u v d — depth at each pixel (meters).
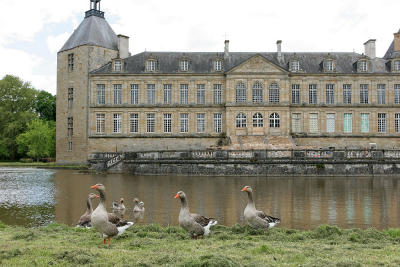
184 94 64.50
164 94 64.56
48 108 92.69
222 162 43.91
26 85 86.25
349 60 66.44
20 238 13.05
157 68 64.75
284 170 43.25
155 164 46.16
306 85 64.00
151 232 14.20
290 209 22.30
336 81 63.97
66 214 21.34
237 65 62.31
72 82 65.62
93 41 65.25
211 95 64.19
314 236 13.88
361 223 18.58
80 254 10.05
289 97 63.66
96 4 70.00
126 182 37.00
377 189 31.14
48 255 10.16
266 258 9.91
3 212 21.91
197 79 64.31
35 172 51.44
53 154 86.56
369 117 63.97
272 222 14.13
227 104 62.22
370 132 63.84
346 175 42.78
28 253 10.43
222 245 11.63
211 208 22.58
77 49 65.38
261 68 62.47
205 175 44.06
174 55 67.31
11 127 78.75
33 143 75.94
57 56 67.38
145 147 63.78
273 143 59.00
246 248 11.29
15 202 25.45
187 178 40.97
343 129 63.69
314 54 67.69
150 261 9.39
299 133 63.34
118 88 64.50
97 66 65.31
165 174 45.47
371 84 64.06
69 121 65.81
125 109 64.12
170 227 15.01
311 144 63.34
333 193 28.86
